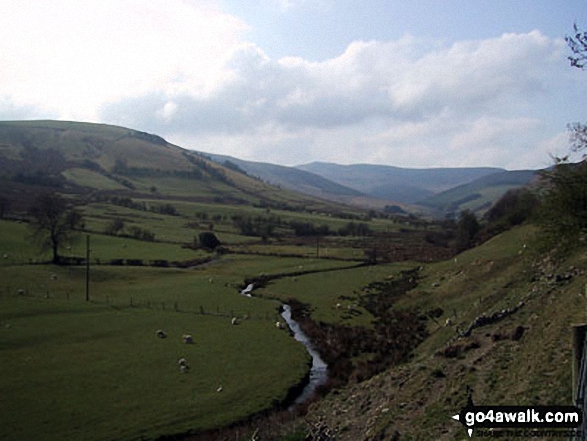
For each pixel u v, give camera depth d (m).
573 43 21.59
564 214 35.28
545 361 24.08
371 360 44.78
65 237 94.94
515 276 50.38
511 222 92.19
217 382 39.69
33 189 194.38
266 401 36.16
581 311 26.52
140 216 164.75
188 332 54.91
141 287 80.25
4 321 55.06
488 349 31.42
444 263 86.56
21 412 33.25
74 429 31.12
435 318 54.16
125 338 51.53
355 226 169.75
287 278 90.25
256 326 58.38
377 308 65.69
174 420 32.72
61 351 46.34
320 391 38.38
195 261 105.69
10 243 100.62
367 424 28.19
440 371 30.77
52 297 68.31
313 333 55.84
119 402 35.31
